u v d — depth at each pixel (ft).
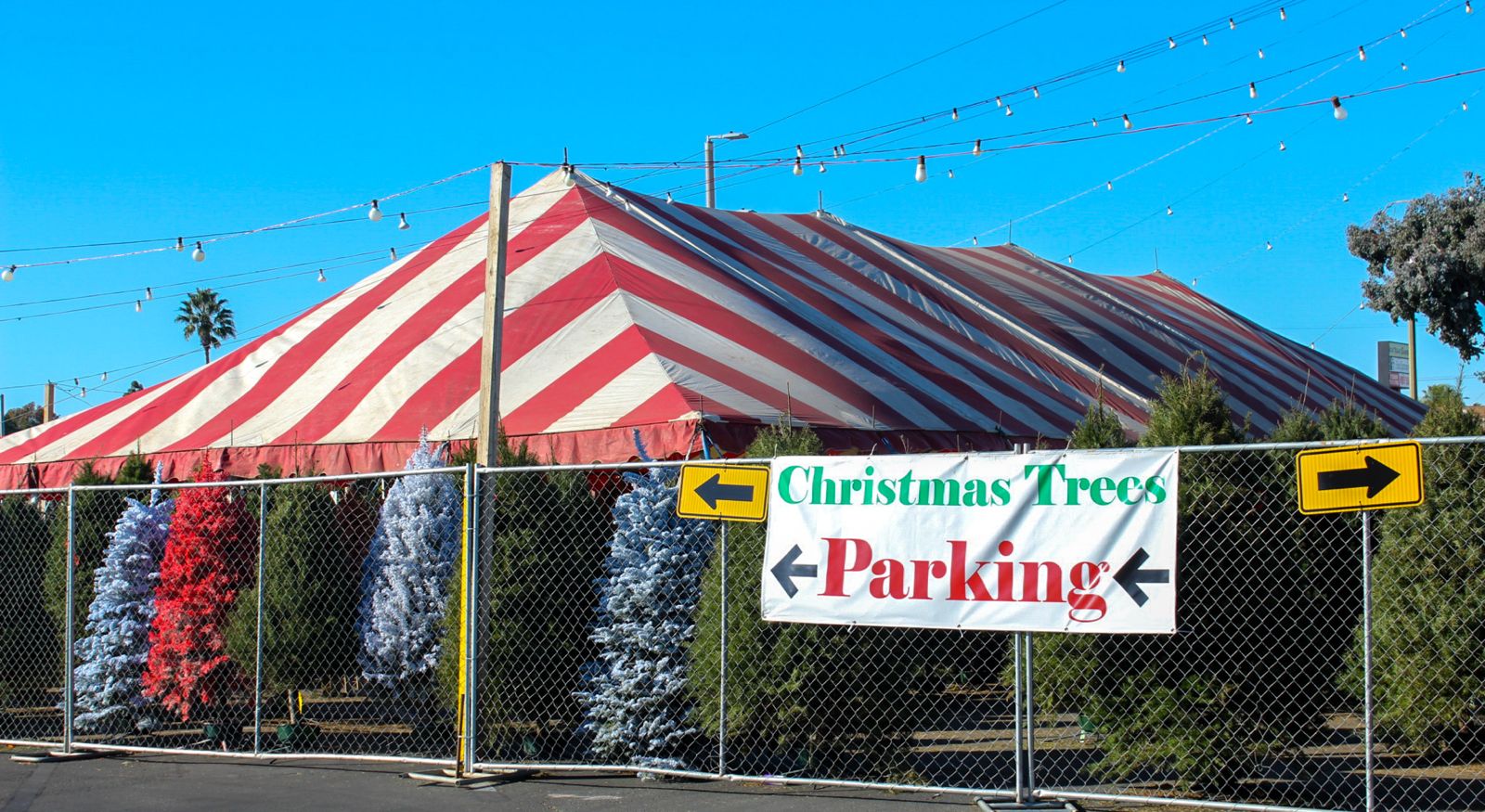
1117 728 25.18
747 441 42.63
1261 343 100.58
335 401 52.19
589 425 43.62
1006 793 23.66
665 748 27.35
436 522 31.81
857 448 45.62
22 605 37.63
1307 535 25.23
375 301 62.85
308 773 27.43
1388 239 104.42
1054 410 61.21
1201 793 25.04
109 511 38.22
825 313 62.13
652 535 27.96
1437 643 27.68
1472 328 100.73
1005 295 82.23
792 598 24.34
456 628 29.30
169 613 32.22
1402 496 20.84
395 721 35.37
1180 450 22.26
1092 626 22.39
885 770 26.61
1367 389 102.68
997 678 39.68
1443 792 25.64
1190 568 24.49
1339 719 34.27
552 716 29.14
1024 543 22.97
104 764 28.96
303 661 33.19
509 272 59.62
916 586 23.52
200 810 24.29
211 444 51.96
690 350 49.19
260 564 29.48
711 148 84.94
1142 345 82.53
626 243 61.52
